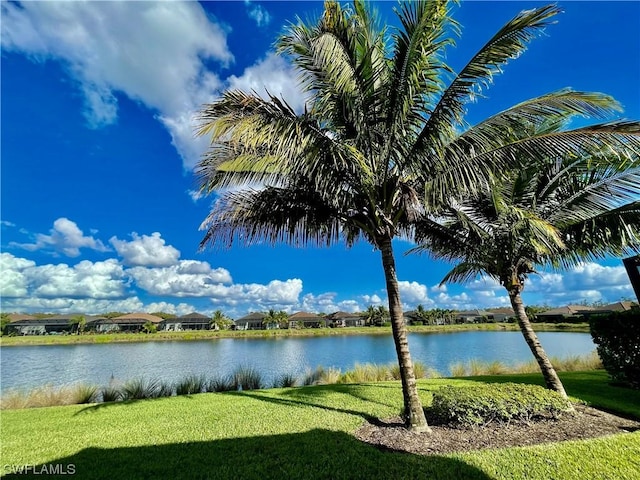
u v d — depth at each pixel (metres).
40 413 6.49
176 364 21.12
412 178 5.68
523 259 7.11
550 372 6.61
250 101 4.66
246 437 4.83
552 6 3.96
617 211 6.17
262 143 4.74
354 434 4.93
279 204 6.20
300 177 5.76
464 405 5.05
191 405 6.93
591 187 6.51
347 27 4.91
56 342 46.59
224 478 3.59
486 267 7.74
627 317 7.52
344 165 5.25
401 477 3.49
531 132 5.89
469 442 4.50
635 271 7.20
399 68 4.87
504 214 6.56
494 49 4.39
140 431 5.20
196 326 77.06
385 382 9.56
